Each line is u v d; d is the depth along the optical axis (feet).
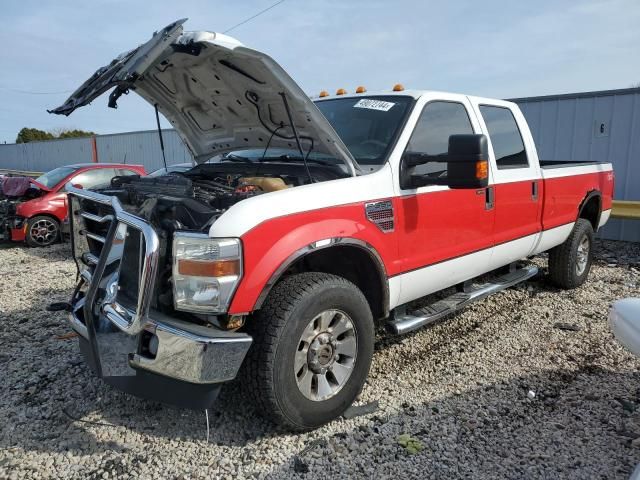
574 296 19.10
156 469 9.19
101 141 77.30
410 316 12.60
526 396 11.69
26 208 31.48
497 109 15.76
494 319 16.69
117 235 9.62
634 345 8.20
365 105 13.53
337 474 9.01
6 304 18.84
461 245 13.48
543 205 16.76
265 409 9.52
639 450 9.64
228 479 8.91
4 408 11.27
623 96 30.04
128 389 9.60
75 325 10.59
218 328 9.15
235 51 9.28
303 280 9.86
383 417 10.76
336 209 10.23
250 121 12.78
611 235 31.19
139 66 9.29
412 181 11.74
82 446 9.88
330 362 10.30
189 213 9.70
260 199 9.26
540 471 9.06
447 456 9.48
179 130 14.69
